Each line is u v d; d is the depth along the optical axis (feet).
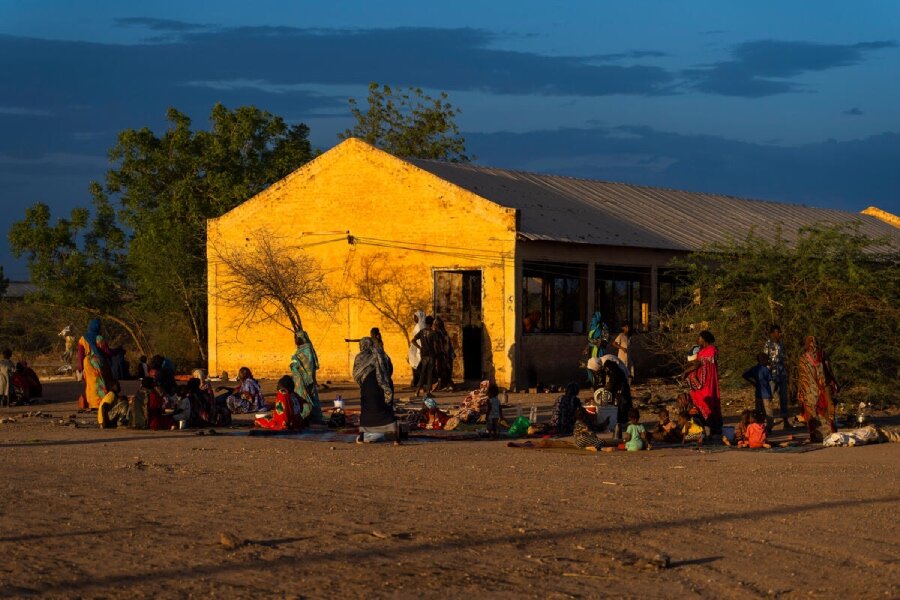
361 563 29.63
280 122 164.04
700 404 62.85
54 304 159.33
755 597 26.55
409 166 112.47
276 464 50.19
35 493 41.11
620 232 120.16
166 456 53.42
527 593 26.76
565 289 113.29
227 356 123.54
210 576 28.19
